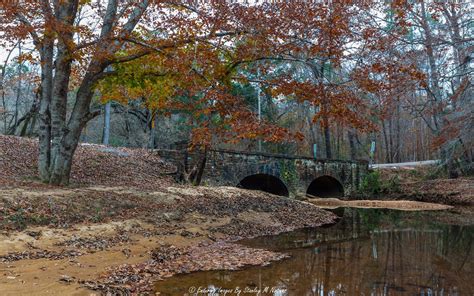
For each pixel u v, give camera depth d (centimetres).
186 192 1672
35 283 664
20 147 1912
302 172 2884
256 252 1031
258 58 1383
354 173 3183
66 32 1347
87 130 4697
